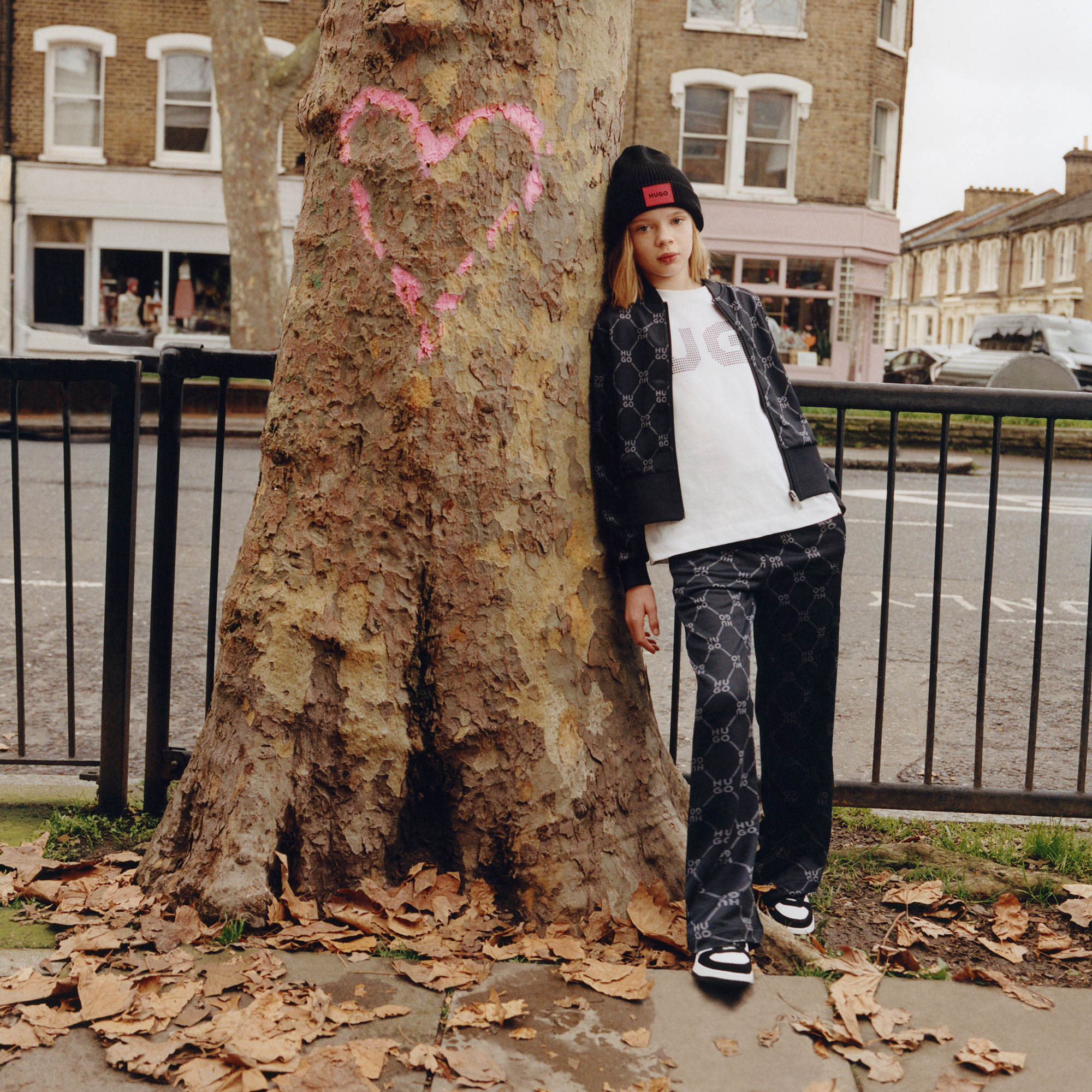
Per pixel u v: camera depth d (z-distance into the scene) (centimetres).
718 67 2266
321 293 256
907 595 704
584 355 260
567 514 259
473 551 251
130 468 315
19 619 340
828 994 231
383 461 251
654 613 255
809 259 2359
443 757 255
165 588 315
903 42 2383
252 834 253
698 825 236
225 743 264
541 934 250
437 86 245
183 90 2252
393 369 248
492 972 234
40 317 2298
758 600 256
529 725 255
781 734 263
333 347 254
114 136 2247
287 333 265
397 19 242
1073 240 5238
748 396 251
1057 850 312
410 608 253
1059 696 509
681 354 251
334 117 254
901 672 543
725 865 233
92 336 2278
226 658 268
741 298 263
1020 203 6222
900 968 249
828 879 297
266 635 260
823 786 265
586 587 263
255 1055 199
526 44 248
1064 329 2288
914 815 356
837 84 2302
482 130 246
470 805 256
